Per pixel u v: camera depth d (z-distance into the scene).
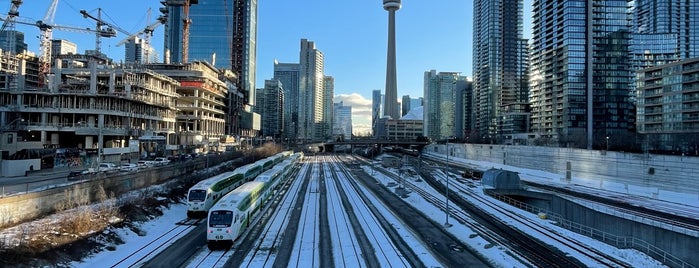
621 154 82.75
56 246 32.84
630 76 173.88
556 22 184.62
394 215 57.72
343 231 46.97
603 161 87.81
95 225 39.16
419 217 56.44
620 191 77.44
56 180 59.34
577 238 45.62
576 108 173.00
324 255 37.28
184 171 78.25
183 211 56.28
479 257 37.75
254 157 132.50
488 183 84.00
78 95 100.38
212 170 89.06
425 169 132.50
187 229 46.00
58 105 99.81
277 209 61.03
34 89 102.44
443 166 144.50
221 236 37.81
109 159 94.56
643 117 140.00
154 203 53.50
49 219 38.94
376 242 42.25
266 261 35.06
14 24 147.12
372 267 34.16
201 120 154.75
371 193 81.31
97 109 101.25
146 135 112.94
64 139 101.94
